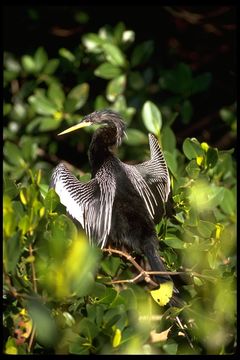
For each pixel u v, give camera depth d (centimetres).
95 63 1661
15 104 1659
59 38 1820
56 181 991
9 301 847
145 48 1595
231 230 1005
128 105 1627
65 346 827
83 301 865
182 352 894
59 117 1537
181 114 1631
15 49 1791
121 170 1037
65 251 819
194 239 962
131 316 850
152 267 957
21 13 1792
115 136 1102
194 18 1805
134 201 1004
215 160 1026
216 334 894
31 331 851
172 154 1119
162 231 996
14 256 801
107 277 918
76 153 1698
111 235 991
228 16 1816
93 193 995
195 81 1598
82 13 1808
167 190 1026
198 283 923
